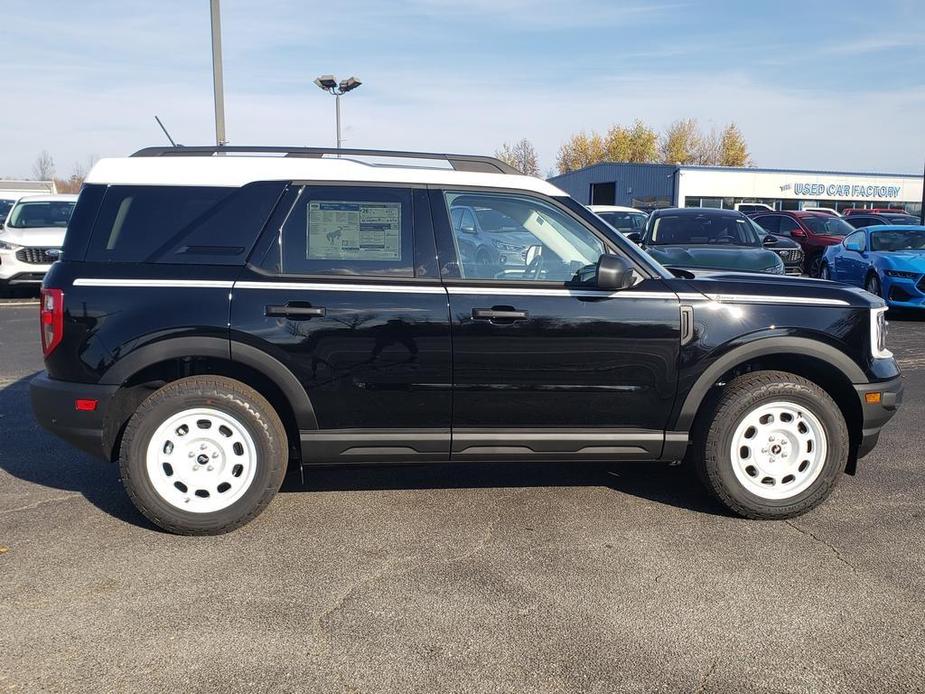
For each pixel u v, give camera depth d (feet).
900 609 10.87
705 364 13.55
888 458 17.58
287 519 14.01
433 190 13.57
